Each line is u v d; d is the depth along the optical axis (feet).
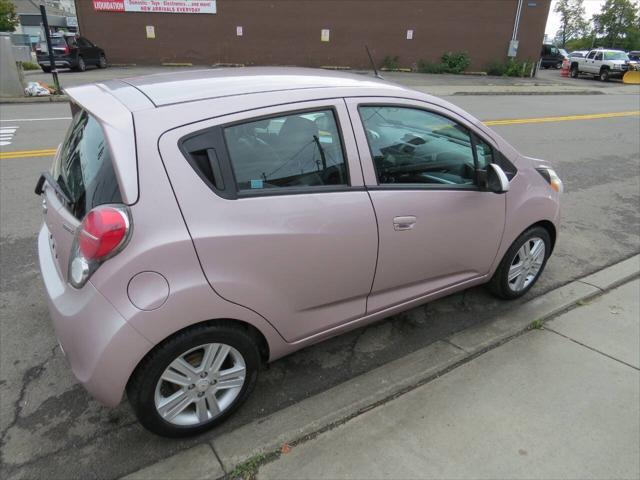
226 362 8.36
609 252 16.06
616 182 24.49
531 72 94.94
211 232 7.25
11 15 132.67
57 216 7.99
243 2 84.02
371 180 8.88
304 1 85.51
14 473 7.66
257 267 7.74
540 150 31.14
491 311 12.26
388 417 8.75
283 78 8.89
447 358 10.33
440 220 9.84
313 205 8.20
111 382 7.02
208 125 7.43
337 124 8.61
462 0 88.99
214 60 86.69
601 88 80.59
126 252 6.84
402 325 11.72
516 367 10.12
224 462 7.80
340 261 8.68
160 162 7.05
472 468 7.72
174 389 7.87
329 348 10.87
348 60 90.07
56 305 7.49
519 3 90.27
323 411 8.88
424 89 65.77
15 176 21.95
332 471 7.66
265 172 7.88
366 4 87.20
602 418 8.78
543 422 8.66
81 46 75.92
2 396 9.23
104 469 7.75
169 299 7.04
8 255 14.67
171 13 83.25
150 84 8.28
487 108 49.90
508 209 11.14
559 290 13.33
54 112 39.65
